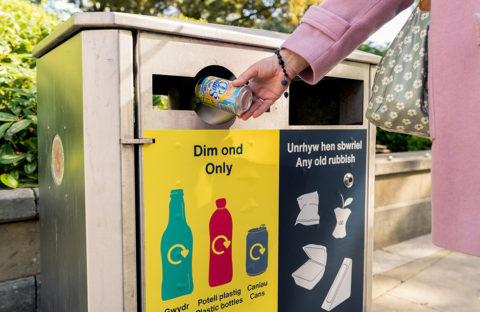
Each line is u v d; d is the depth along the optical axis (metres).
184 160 1.07
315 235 1.42
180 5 6.97
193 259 1.12
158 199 1.04
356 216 1.57
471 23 0.73
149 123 1.01
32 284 1.58
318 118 1.75
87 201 1.00
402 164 2.97
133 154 1.00
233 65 1.15
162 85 1.52
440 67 0.78
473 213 0.74
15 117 1.80
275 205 1.29
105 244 1.00
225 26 1.38
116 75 0.96
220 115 1.13
